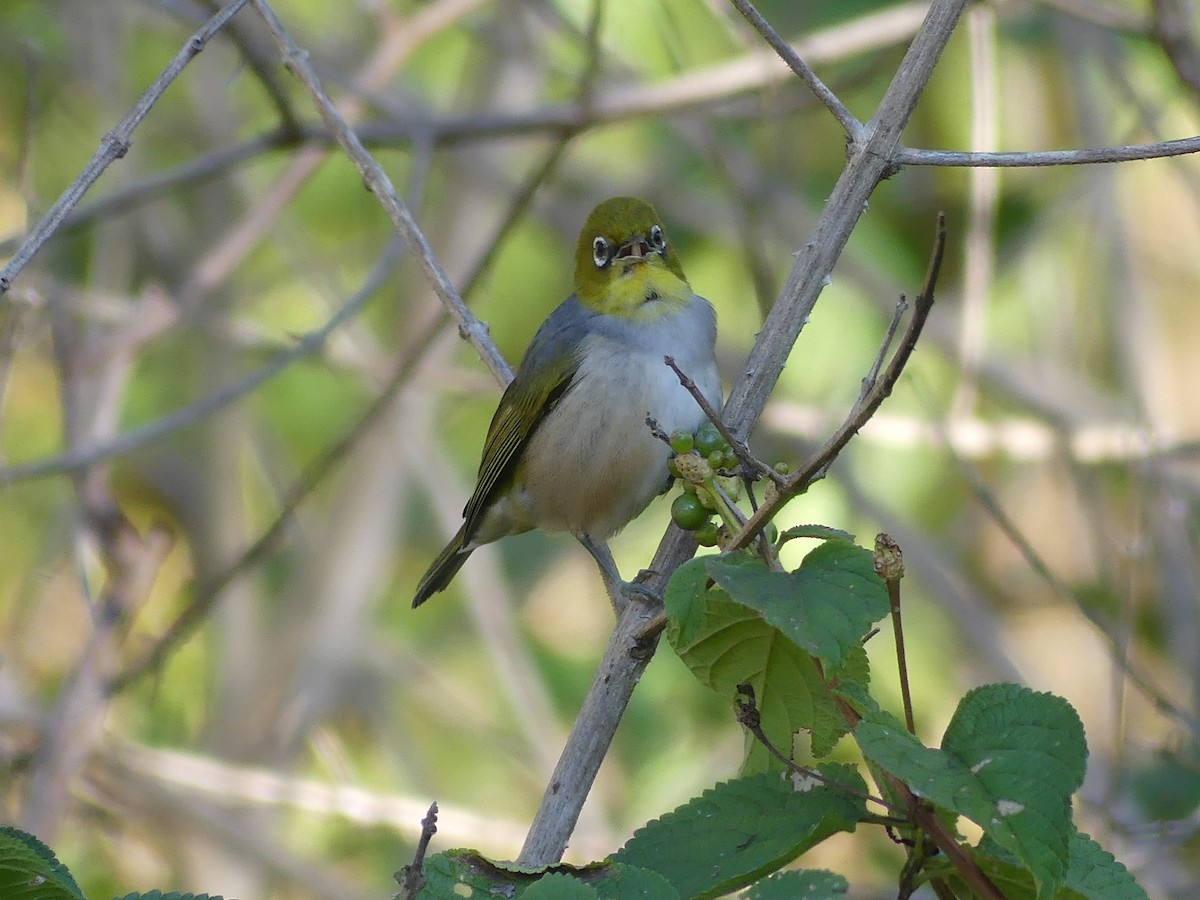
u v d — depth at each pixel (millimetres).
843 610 4445
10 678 11617
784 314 6020
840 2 13398
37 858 4395
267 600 15086
